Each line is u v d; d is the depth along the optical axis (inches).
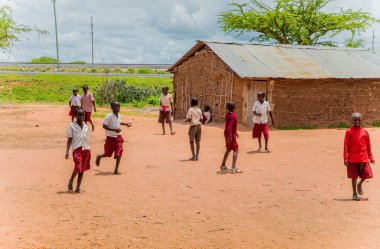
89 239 271.7
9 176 454.0
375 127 1044.5
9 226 294.4
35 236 275.6
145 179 447.5
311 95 1002.7
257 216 323.9
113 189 403.9
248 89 939.3
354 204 357.7
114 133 467.2
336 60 1117.7
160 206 349.1
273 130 924.6
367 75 1056.8
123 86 1745.8
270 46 1113.4
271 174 475.8
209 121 973.8
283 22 1891.0
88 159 392.2
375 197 381.4
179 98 1144.8
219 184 427.5
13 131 826.8
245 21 1916.8
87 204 352.8
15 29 1470.2
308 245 262.2
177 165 524.4
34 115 1143.0
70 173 473.4
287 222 309.4
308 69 1018.1
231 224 304.3
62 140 727.1
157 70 2930.6
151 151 625.6
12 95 1834.4
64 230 288.5
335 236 278.7
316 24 1897.1
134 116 1173.1
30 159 553.6
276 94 963.3
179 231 288.8
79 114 384.8
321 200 370.0
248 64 965.8
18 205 346.3
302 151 633.6
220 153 613.0
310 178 456.4
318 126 1006.4
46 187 407.8
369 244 263.3
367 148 374.9
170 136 783.7
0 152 603.2
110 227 296.2
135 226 298.7
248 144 704.4
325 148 663.8
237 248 257.6
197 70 1066.7
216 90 997.8
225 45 1039.6
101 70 2822.3
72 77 2214.6
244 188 411.8
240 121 941.2
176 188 410.0
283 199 372.8
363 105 1073.5
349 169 372.2
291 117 981.2
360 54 1206.9
